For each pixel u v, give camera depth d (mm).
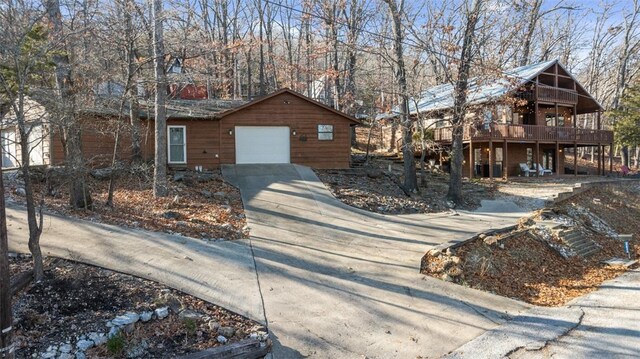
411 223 12508
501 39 22359
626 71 38719
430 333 6441
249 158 18891
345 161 19766
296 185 15367
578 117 48375
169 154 17984
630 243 15078
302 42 34219
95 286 6332
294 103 19250
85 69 11531
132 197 12391
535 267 10828
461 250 10148
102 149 15789
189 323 5703
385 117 24594
